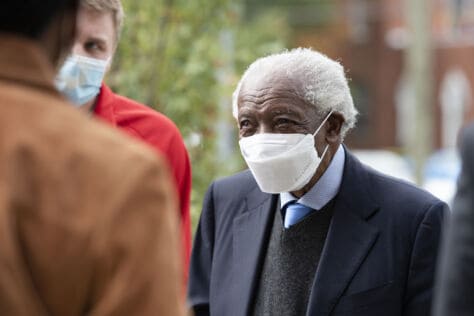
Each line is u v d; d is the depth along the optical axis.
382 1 39.50
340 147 4.10
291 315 3.94
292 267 3.99
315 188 4.01
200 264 4.38
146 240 2.25
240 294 4.07
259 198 4.21
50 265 2.21
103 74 4.31
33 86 2.36
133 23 7.36
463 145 2.75
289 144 3.90
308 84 3.93
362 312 3.82
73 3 2.51
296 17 38.75
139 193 2.26
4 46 2.35
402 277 3.85
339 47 39.28
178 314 2.30
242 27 10.13
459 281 2.67
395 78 39.59
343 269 3.87
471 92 38.03
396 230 3.90
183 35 7.52
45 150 2.26
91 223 2.22
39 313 2.21
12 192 2.21
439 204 3.92
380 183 4.04
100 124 2.37
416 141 21.50
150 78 7.41
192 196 6.67
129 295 2.23
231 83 7.55
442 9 37.97
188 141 7.28
